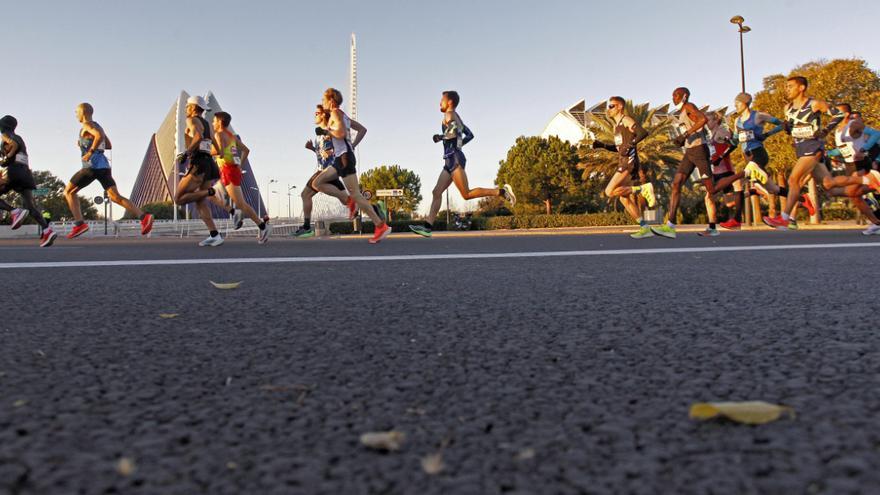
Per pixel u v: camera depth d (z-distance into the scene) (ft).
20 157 25.68
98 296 8.11
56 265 13.91
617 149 26.30
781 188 29.48
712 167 29.66
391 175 241.55
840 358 4.07
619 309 6.60
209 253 19.20
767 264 12.59
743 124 29.30
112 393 3.31
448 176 26.63
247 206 28.73
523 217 142.51
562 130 223.71
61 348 4.64
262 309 6.79
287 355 4.35
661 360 4.09
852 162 27.89
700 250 17.48
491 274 11.00
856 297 7.41
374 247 22.45
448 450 2.41
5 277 11.04
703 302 7.10
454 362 4.09
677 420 2.76
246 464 2.27
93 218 265.75
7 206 25.89
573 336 5.03
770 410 2.74
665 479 2.09
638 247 19.84
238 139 28.73
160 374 3.78
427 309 6.73
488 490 2.02
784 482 2.05
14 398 3.20
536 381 3.54
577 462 2.27
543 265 12.94
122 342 4.88
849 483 2.03
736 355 4.21
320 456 2.35
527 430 2.64
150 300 7.67
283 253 18.69
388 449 2.42
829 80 81.97
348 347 4.63
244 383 3.55
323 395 3.27
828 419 2.73
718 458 2.28
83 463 2.27
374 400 3.17
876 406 2.93
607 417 2.82
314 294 8.19
